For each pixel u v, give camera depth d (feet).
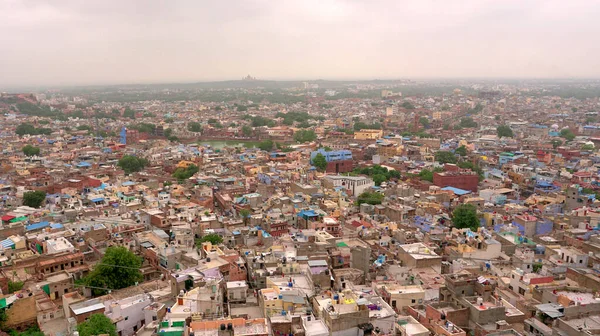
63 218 574.56
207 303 303.07
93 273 393.09
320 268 352.08
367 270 400.88
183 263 423.23
